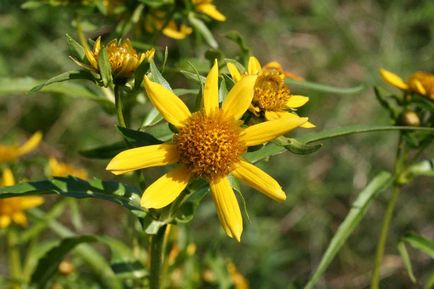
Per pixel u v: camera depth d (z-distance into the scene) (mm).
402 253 307
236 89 238
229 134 236
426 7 696
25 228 441
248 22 694
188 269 356
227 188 235
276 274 554
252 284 522
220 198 234
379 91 320
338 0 736
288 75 308
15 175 372
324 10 706
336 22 706
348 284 571
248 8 696
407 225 618
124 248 307
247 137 237
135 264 305
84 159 612
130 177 356
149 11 339
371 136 651
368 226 610
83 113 630
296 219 608
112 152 315
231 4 686
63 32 634
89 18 356
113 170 227
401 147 316
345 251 589
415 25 714
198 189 242
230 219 231
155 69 238
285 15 708
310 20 706
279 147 262
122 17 338
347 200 629
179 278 351
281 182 624
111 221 580
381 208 621
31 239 402
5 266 533
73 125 625
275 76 255
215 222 564
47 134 623
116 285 337
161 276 268
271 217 607
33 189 238
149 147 234
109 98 339
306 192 623
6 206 363
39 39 640
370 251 599
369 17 727
